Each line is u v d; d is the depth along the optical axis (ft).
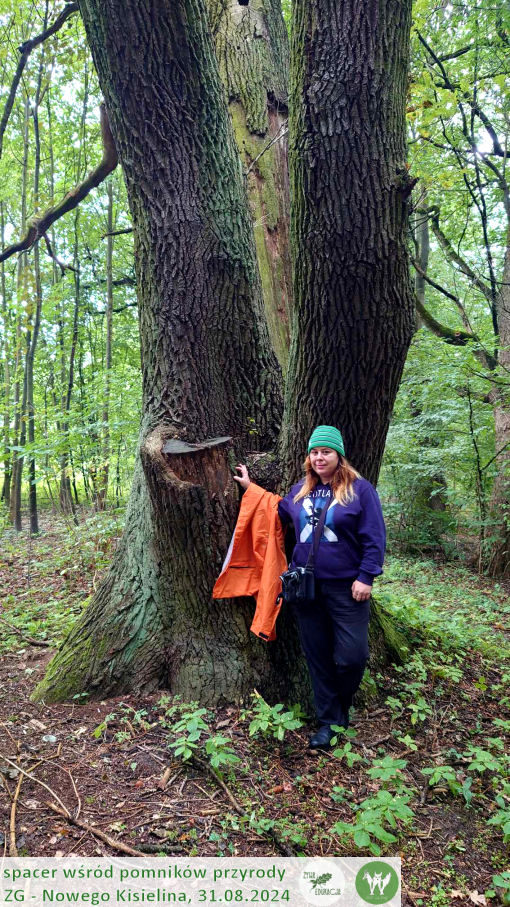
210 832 7.29
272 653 10.48
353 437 9.91
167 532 9.99
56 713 9.87
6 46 22.11
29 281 20.42
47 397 39.63
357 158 8.09
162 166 9.58
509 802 8.55
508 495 28.22
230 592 10.11
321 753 9.21
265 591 9.64
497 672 13.51
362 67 7.91
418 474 32.19
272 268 14.78
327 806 8.02
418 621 14.74
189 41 8.96
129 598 10.94
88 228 31.60
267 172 15.03
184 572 10.17
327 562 9.02
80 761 8.49
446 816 8.23
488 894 6.72
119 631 10.77
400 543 34.53
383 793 7.25
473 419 29.60
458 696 11.87
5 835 6.90
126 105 9.25
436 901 6.66
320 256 8.52
